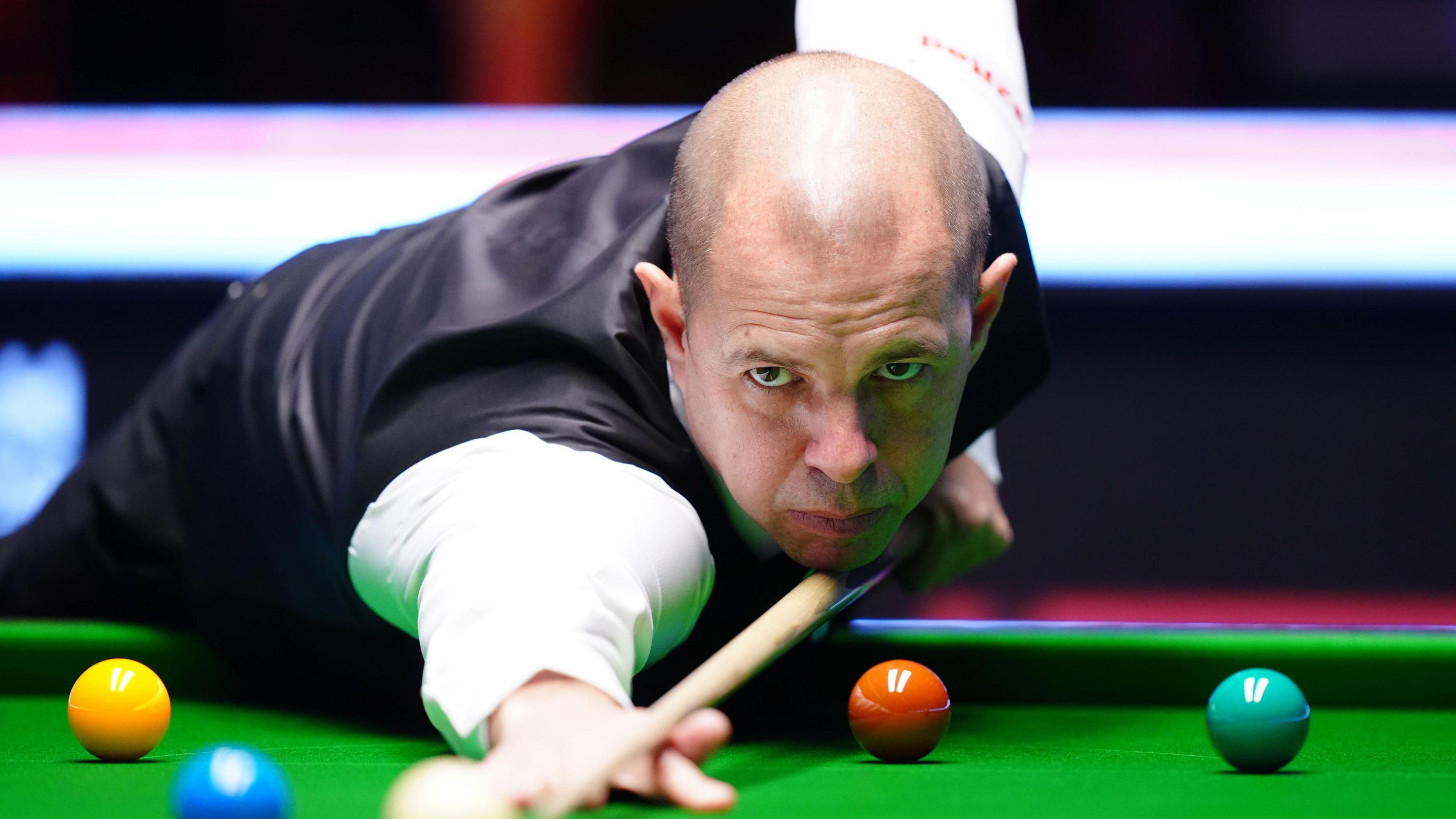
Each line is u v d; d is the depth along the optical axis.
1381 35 32.81
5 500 28.67
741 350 7.91
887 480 8.23
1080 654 11.91
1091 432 29.31
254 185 29.12
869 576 10.41
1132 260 28.80
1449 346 28.80
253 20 33.69
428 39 33.78
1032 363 10.68
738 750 9.38
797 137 7.98
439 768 5.71
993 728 10.76
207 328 13.65
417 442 8.93
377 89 33.75
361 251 12.32
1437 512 28.94
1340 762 9.04
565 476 8.14
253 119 29.34
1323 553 29.08
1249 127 28.86
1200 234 28.75
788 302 7.75
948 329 7.99
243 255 29.22
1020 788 7.66
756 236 7.84
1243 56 33.06
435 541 8.20
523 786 5.95
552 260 9.82
